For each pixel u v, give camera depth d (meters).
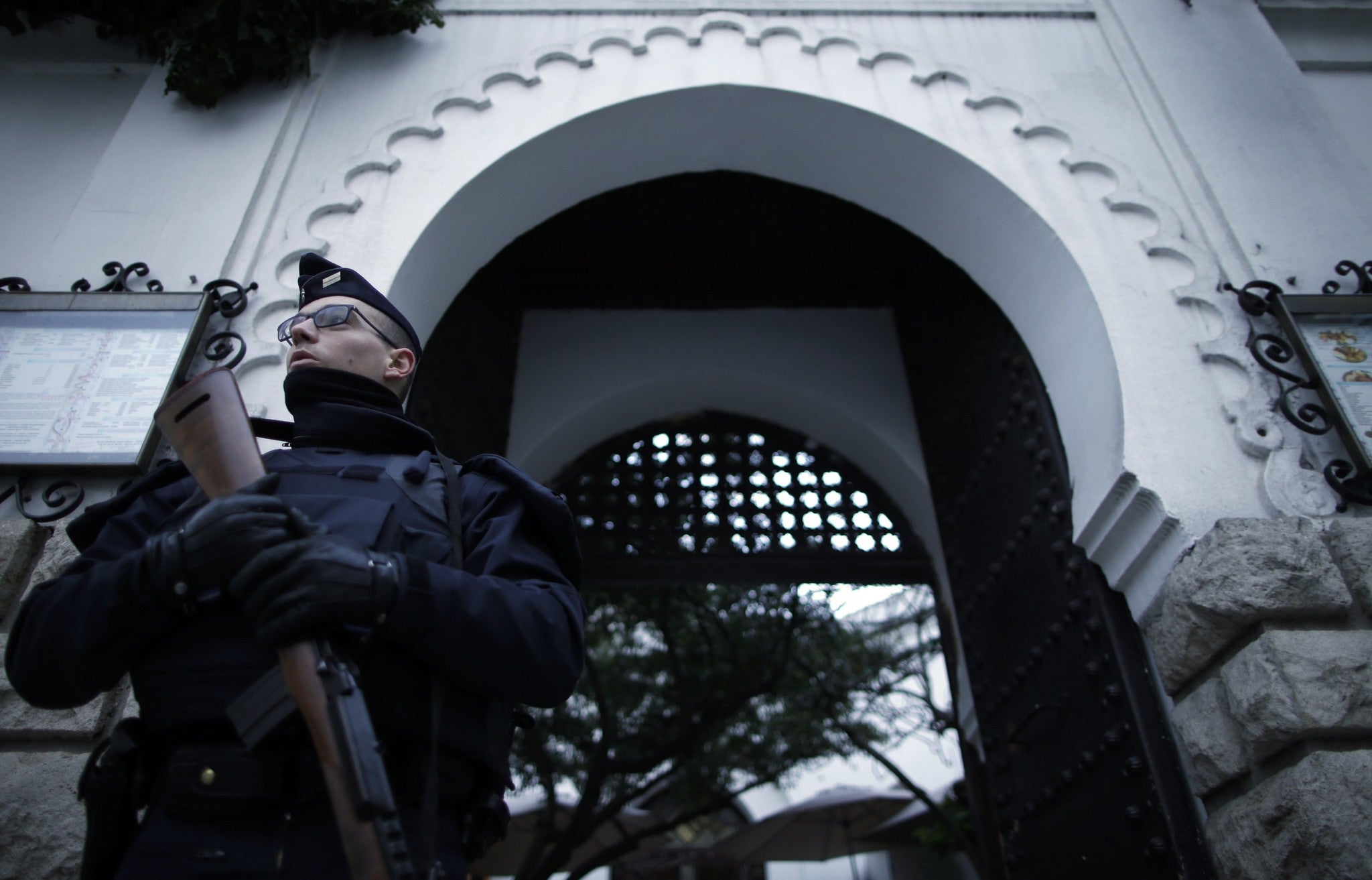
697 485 4.92
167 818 1.06
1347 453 2.70
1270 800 2.10
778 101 3.68
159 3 3.67
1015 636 3.52
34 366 2.64
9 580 2.26
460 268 3.51
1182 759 2.51
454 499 1.40
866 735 8.77
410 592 1.09
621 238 4.93
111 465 2.44
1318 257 3.16
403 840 0.93
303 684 0.99
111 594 1.12
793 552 4.68
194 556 1.07
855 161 3.80
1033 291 3.40
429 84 3.65
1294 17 4.21
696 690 7.07
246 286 2.93
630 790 8.27
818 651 7.93
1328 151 3.49
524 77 3.67
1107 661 2.79
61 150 3.65
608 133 3.68
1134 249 3.22
